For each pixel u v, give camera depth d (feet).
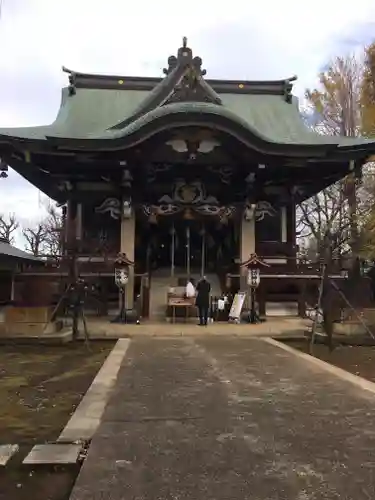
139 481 14.33
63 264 66.33
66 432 19.25
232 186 76.02
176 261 83.56
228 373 31.40
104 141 65.77
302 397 24.75
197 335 53.36
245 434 18.63
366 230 75.97
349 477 14.61
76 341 50.80
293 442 17.72
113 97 90.94
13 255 52.85
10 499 14.19
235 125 65.82
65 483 15.25
